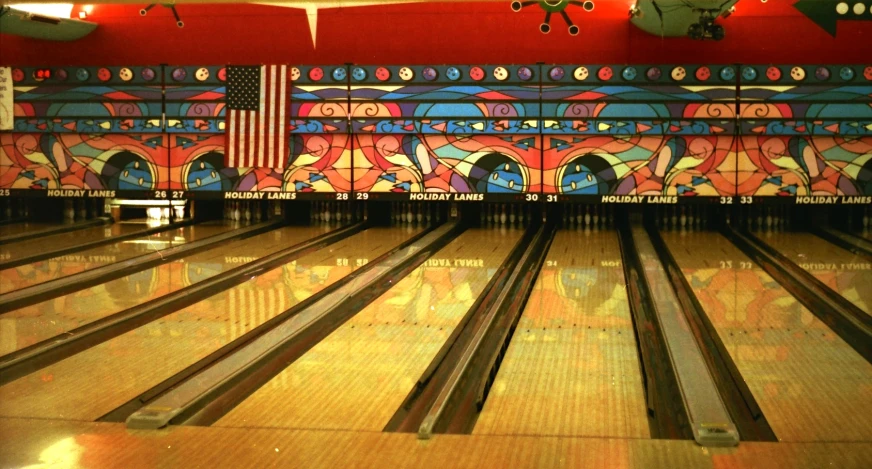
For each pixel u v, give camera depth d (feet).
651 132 33.47
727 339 18.21
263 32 36.09
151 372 16.16
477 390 15.28
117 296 22.54
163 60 36.60
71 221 37.76
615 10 34.42
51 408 14.29
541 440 12.82
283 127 34.96
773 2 33.81
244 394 15.11
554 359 16.98
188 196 35.68
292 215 39.17
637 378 15.76
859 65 32.65
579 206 36.45
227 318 20.18
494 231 35.32
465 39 35.32
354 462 12.05
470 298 22.33
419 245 31.17
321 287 23.54
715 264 27.12
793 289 23.16
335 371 16.28
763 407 14.16
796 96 32.89
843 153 33.12
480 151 34.42
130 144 35.73
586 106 33.63
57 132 35.81
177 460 12.13
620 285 24.00
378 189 35.04
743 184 33.50
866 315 20.25
